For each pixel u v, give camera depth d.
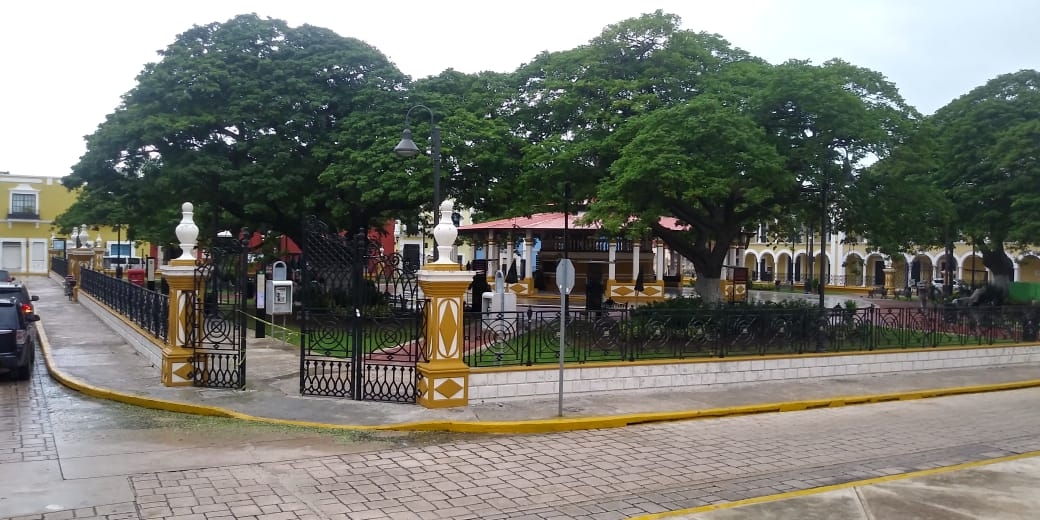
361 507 7.19
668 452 9.75
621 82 19.14
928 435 11.06
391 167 21.58
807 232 50.88
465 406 11.75
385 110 23.80
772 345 15.22
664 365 13.67
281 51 25.16
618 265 40.31
